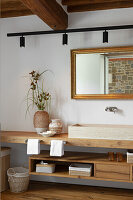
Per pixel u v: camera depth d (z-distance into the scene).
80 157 3.22
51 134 3.14
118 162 2.92
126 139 2.90
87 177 3.01
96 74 3.47
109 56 3.42
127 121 3.39
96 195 3.12
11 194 3.22
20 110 3.87
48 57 3.73
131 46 3.31
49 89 3.72
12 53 3.91
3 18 3.94
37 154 3.40
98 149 3.54
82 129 3.06
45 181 3.76
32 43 3.80
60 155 3.00
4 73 3.96
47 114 3.54
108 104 3.46
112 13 3.44
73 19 3.59
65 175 3.08
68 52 3.62
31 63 3.81
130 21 3.37
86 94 3.51
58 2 3.20
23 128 3.85
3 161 3.46
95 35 3.50
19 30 3.85
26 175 3.30
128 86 3.35
